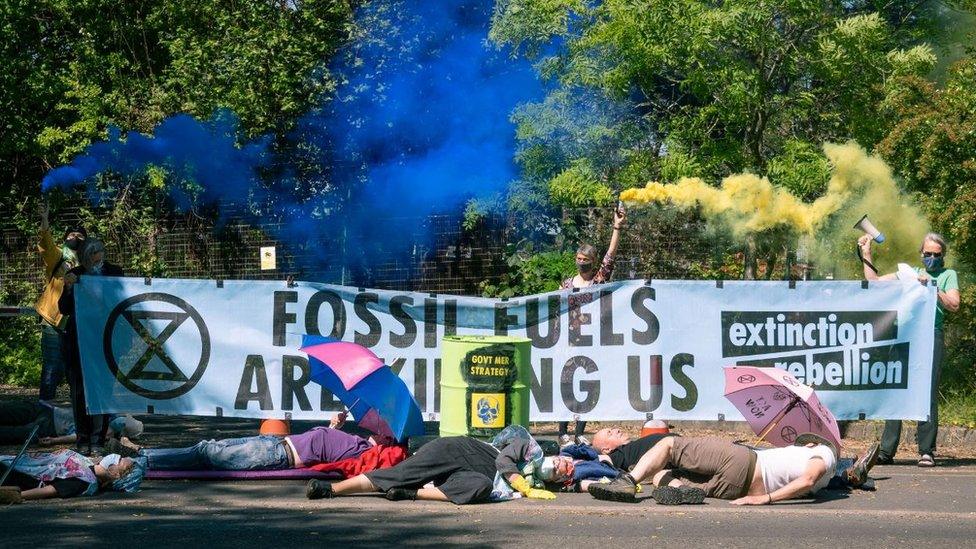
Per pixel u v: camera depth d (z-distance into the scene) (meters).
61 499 8.22
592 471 8.81
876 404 10.09
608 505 8.20
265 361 10.15
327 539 6.95
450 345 9.38
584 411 10.17
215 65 18.73
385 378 8.87
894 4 13.88
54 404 11.21
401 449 9.05
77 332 9.92
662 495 8.23
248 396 10.13
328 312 10.21
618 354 10.16
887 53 12.87
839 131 13.39
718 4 12.87
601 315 10.19
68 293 9.98
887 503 8.33
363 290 10.23
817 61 12.39
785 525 7.48
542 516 7.75
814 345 10.10
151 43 20.98
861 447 11.16
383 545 6.79
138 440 11.01
